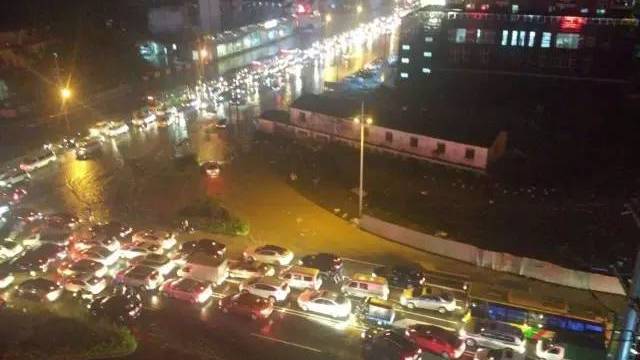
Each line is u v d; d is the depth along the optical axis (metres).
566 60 76.75
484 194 54.22
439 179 57.38
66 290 39.69
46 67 90.19
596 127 70.62
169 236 44.94
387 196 53.94
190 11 113.75
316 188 55.53
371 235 46.53
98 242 43.84
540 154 63.47
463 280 39.41
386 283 38.06
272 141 68.38
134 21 111.75
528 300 36.12
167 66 103.81
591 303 37.12
